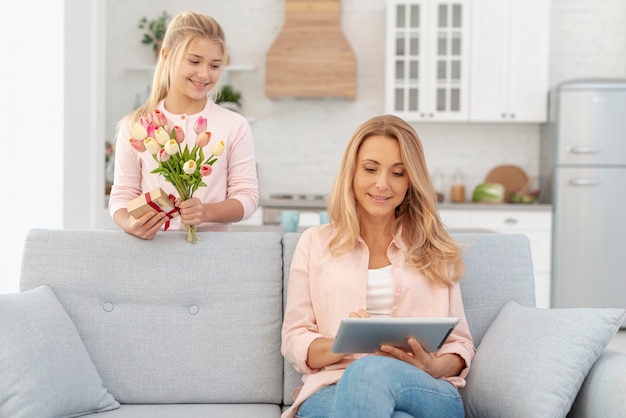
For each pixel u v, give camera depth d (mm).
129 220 2363
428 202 2203
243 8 6547
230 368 2318
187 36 2521
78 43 4285
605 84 5879
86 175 4426
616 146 5883
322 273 2184
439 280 2170
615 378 1898
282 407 2330
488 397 2057
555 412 1931
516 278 2387
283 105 6562
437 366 1982
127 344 2307
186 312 2350
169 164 2279
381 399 1727
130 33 6523
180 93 2609
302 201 5918
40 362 2020
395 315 2148
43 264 2342
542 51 6121
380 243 2236
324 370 2092
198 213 2330
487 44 6137
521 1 6105
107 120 6480
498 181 6480
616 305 5918
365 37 6508
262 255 2396
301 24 6199
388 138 2162
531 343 2057
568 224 5941
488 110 6168
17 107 4137
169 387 2299
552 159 6039
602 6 6438
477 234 2445
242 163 2688
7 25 4125
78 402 2086
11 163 4145
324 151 6574
